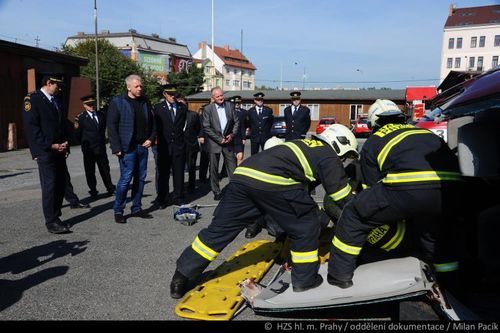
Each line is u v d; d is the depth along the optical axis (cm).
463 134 268
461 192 289
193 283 385
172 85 686
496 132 264
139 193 619
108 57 4203
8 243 501
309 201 330
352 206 317
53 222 540
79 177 1014
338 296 307
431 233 307
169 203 735
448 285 308
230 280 377
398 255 355
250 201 339
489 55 7100
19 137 1777
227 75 8650
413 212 297
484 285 316
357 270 335
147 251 474
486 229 294
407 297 289
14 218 618
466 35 7212
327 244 442
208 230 350
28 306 341
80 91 1998
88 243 502
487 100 269
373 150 322
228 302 334
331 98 3922
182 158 712
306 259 326
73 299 354
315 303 304
